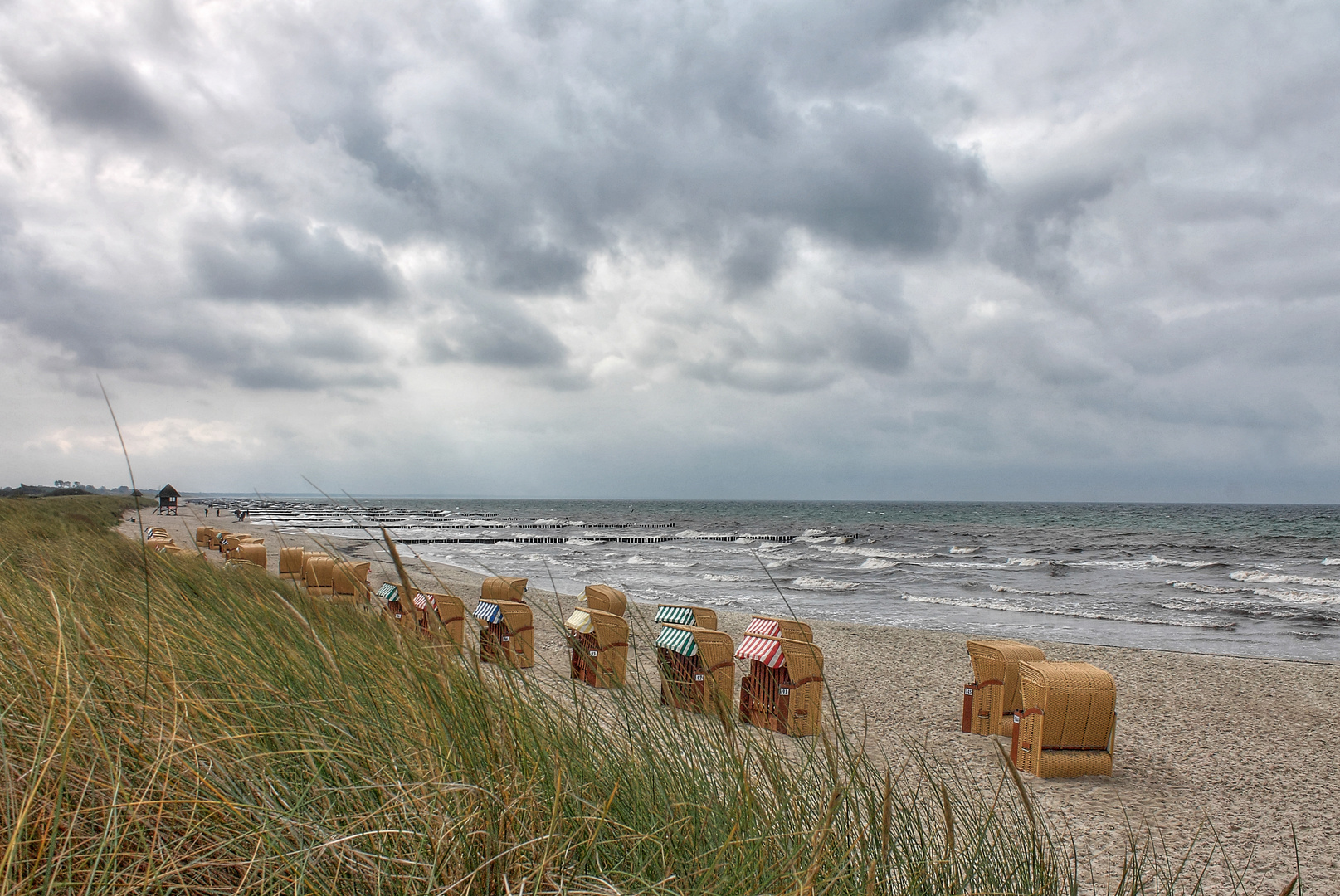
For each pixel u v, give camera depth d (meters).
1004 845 2.74
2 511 10.96
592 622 7.77
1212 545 50.53
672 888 1.83
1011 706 7.48
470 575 26.45
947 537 61.84
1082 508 172.75
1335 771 6.99
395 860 1.63
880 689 9.95
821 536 63.84
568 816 1.97
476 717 2.18
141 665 2.23
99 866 1.62
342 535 52.03
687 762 2.53
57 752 1.75
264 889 1.62
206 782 1.73
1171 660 12.73
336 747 1.97
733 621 16.59
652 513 137.62
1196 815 5.71
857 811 2.37
